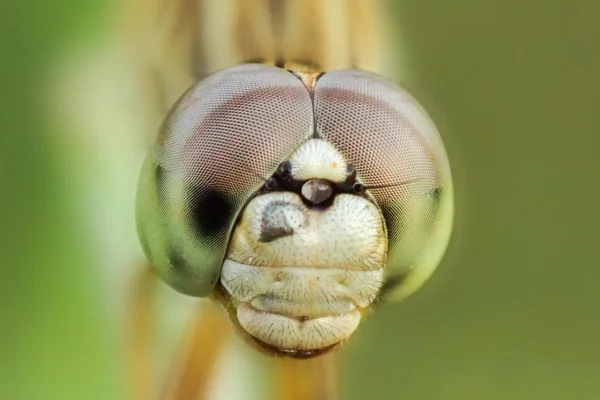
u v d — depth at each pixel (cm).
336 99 7
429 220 8
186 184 7
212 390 8
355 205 7
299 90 7
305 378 8
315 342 7
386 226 7
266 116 7
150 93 8
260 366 8
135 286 8
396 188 7
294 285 7
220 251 7
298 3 8
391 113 7
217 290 8
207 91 7
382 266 7
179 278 8
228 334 8
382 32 8
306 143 7
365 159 7
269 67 8
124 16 8
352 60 8
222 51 8
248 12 8
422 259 8
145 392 8
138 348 8
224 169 7
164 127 8
